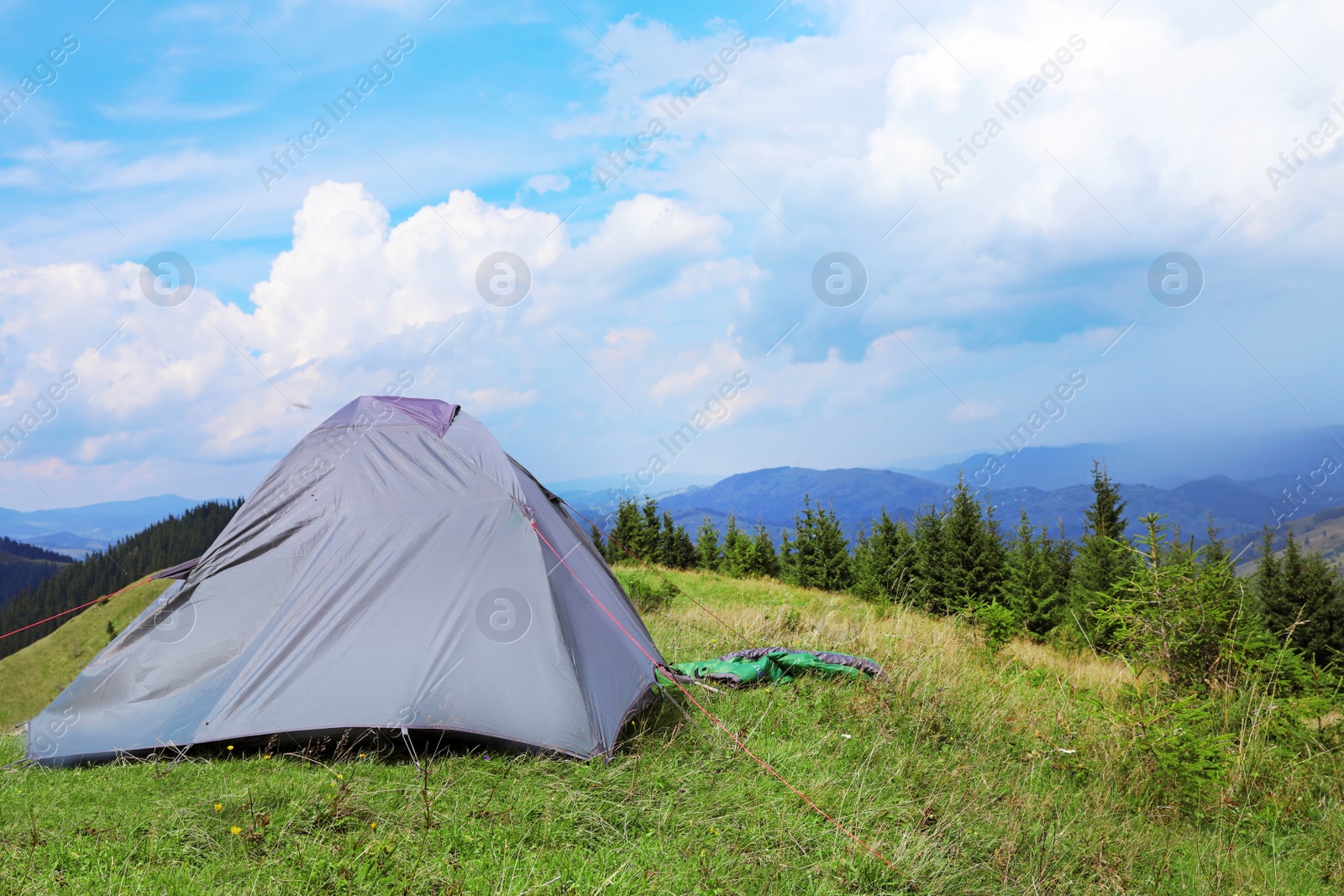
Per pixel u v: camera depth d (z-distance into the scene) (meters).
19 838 3.62
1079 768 5.51
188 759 5.09
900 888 3.53
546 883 3.24
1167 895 3.91
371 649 5.46
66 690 5.54
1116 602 6.59
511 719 5.13
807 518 35.62
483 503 6.22
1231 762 5.36
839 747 5.43
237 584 5.95
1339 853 4.52
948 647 8.75
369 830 3.73
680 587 22.77
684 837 3.85
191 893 3.06
